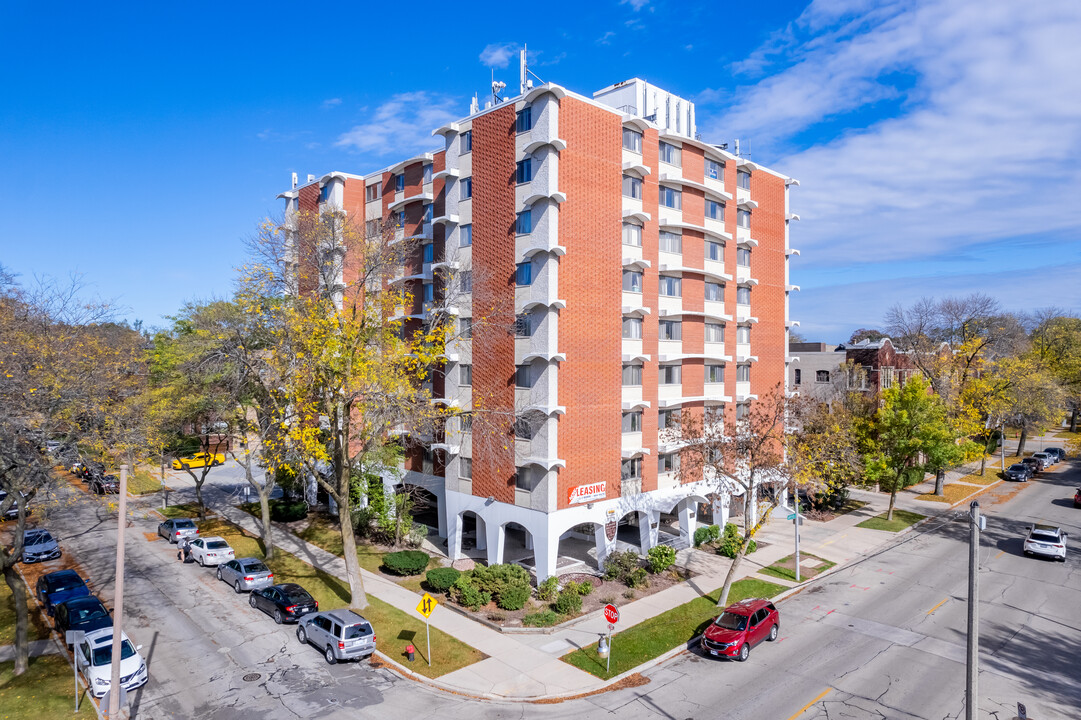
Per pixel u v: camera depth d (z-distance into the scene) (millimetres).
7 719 18250
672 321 36875
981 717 18547
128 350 39375
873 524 42344
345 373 26203
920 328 57125
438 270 36312
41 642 24172
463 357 34188
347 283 36438
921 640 24188
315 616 23422
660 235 36438
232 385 32812
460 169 34781
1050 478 60312
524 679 21141
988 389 54344
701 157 38875
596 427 31812
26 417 23188
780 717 18625
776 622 24656
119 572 17469
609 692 20328
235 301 30609
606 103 42156
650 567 32344
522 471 30969
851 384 59344
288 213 49031
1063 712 18906
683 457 36469
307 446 24859
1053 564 33969
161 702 19453
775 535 39688
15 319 26469
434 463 38344
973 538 15266
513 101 31328
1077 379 72312
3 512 20922
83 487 47938
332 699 19734
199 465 46000
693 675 21469
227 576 29984
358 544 36438
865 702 19469
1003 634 24750
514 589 27000
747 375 43125
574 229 30766
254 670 21625
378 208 43594
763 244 44156
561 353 30109
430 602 22141
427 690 20453
